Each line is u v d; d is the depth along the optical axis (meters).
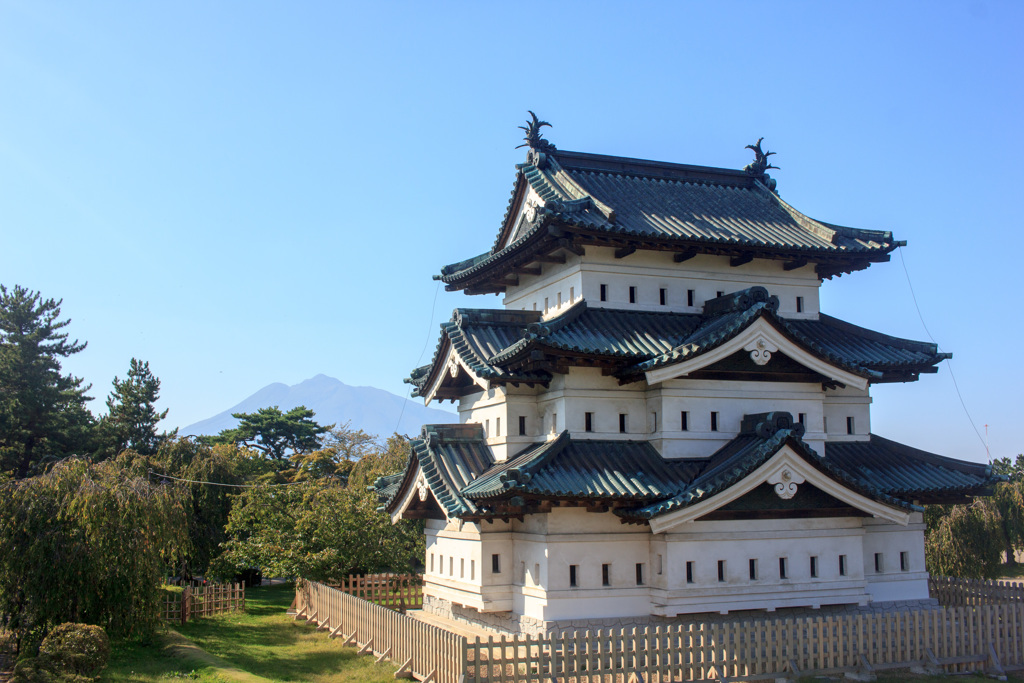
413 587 45.44
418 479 33.75
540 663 23.44
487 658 23.67
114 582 30.77
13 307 69.38
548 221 29.81
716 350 28.89
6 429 65.44
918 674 26.56
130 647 32.25
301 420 117.12
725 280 34.00
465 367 32.03
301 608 43.25
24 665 25.36
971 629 27.72
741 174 39.38
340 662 31.00
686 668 24.22
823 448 31.80
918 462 33.16
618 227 30.50
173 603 39.88
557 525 28.31
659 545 28.52
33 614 29.17
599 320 31.39
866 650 26.48
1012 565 80.50
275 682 27.12
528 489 26.22
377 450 88.69
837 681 25.38
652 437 30.48
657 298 32.91
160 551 33.91
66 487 30.86
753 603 28.61
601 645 23.33
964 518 64.12
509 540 31.08
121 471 35.47
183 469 62.00
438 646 25.22
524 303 37.34
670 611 27.66
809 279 35.12
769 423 28.66
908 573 32.47
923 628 27.31
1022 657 28.17
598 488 27.31
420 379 38.47
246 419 112.75
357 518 44.69
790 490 27.89
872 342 34.16
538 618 28.34
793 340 29.69
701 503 26.98
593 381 30.62
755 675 24.95
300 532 44.69
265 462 95.56
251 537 47.72
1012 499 72.75
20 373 67.25
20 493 30.03
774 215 36.47
